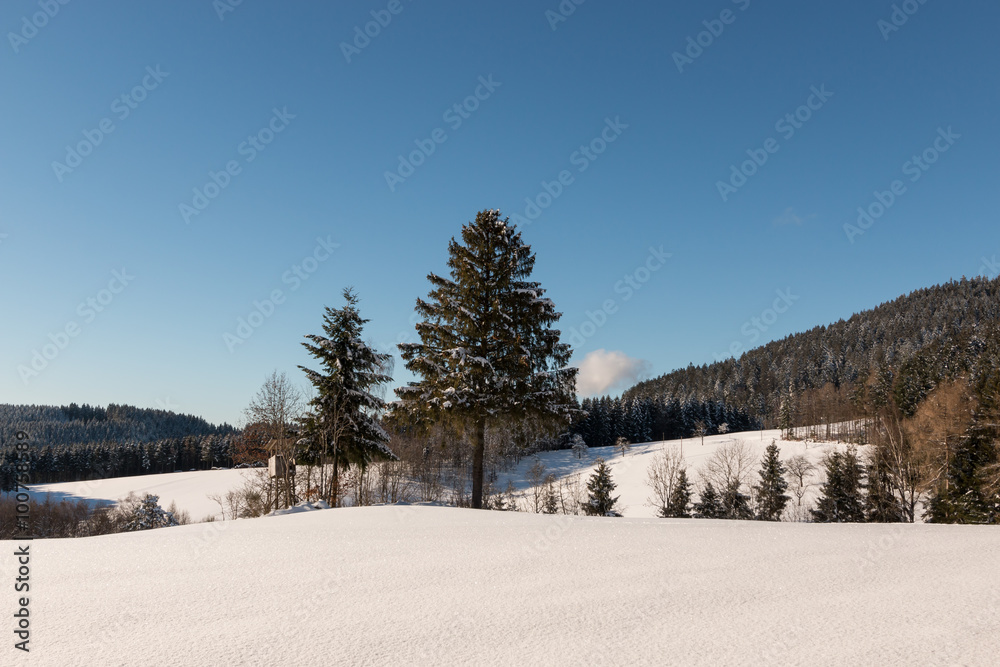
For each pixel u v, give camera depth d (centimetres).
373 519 1071
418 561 675
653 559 677
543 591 536
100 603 503
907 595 509
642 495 6588
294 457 2545
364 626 433
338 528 946
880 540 793
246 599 513
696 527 930
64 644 395
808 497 5853
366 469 2722
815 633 411
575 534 859
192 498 5747
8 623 445
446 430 2053
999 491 3012
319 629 426
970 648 375
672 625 433
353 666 351
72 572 631
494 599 508
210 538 857
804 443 8525
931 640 392
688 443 10750
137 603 503
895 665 348
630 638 404
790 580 571
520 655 370
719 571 613
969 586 536
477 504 1980
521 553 718
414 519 1061
